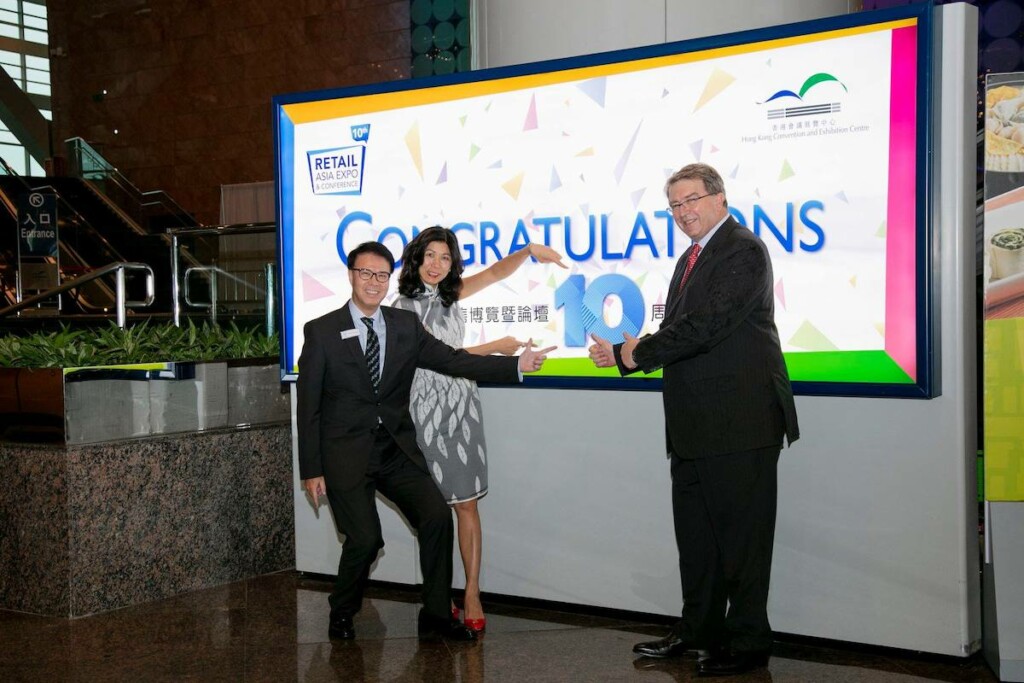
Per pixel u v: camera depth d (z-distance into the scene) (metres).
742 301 3.44
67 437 4.45
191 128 14.70
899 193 3.52
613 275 4.05
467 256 4.37
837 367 3.64
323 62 13.45
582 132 4.10
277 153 4.79
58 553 4.45
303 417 3.94
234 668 3.71
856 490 3.74
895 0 8.17
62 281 11.52
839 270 3.62
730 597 3.57
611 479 4.25
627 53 3.98
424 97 4.43
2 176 14.27
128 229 13.88
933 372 3.51
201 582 4.94
